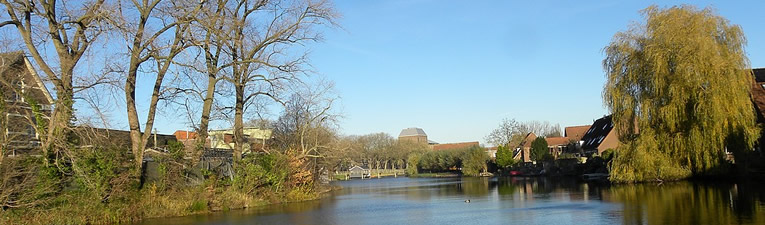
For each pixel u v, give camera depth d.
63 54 20.42
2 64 18.34
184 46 22.95
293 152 32.84
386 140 110.94
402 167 115.06
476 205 25.95
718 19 31.59
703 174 33.03
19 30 19.80
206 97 27.14
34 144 19.27
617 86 34.41
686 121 31.83
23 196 17.61
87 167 19.44
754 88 42.31
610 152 53.06
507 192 34.81
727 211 17.98
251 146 33.94
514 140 97.50
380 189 47.06
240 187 27.78
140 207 21.14
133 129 22.78
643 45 33.56
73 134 19.67
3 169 17.02
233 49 26.98
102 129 21.02
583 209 21.39
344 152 46.25
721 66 30.11
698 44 30.56
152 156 24.64
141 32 22.05
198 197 24.17
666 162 32.59
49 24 20.31
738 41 31.28
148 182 23.22
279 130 42.72
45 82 19.48
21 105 18.75
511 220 19.03
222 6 24.84
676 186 30.00
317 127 35.19
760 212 17.34
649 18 33.34
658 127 33.03
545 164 66.75
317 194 35.41
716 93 29.97
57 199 18.72
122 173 21.03
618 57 34.62
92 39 20.06
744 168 32.28
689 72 30.16
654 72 31.84
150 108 23.56
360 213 23.66
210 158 29.80
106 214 19.61
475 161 82.38
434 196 34.34
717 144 30.91
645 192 27.45
